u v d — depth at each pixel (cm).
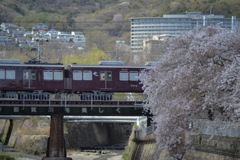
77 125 19150
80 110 11806
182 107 8369
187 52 8606
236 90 7494
